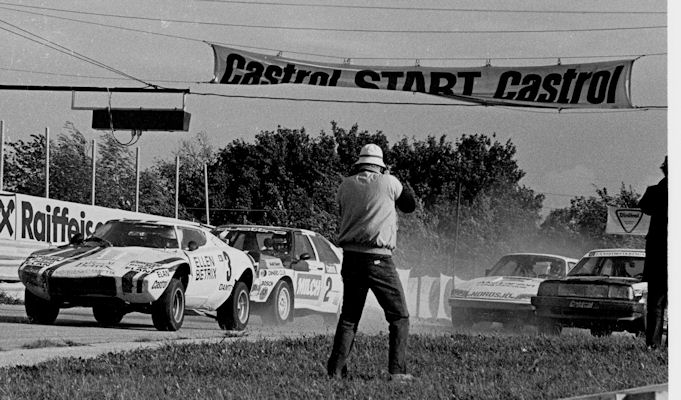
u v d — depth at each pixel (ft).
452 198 389.60
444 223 368.48
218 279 79.20
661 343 62.28
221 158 375.25
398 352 45.93
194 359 51.29
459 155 398.01
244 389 41.24
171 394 39.81
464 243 366.02
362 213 45.65
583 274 94.68
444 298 158.71
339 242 46.37
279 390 41.14
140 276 71.56
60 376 43.50
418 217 327.88
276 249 95.61
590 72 156.87
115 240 78.59
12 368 46.01
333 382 43.45
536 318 92.73
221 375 46.37
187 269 75.97
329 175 368.48
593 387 45.14
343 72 159.53
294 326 93.35
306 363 50.75
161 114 152.05
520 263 105.19
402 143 400.67
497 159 398.01
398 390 41.81
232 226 97.81
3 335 65.67
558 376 48.19
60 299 73.05
